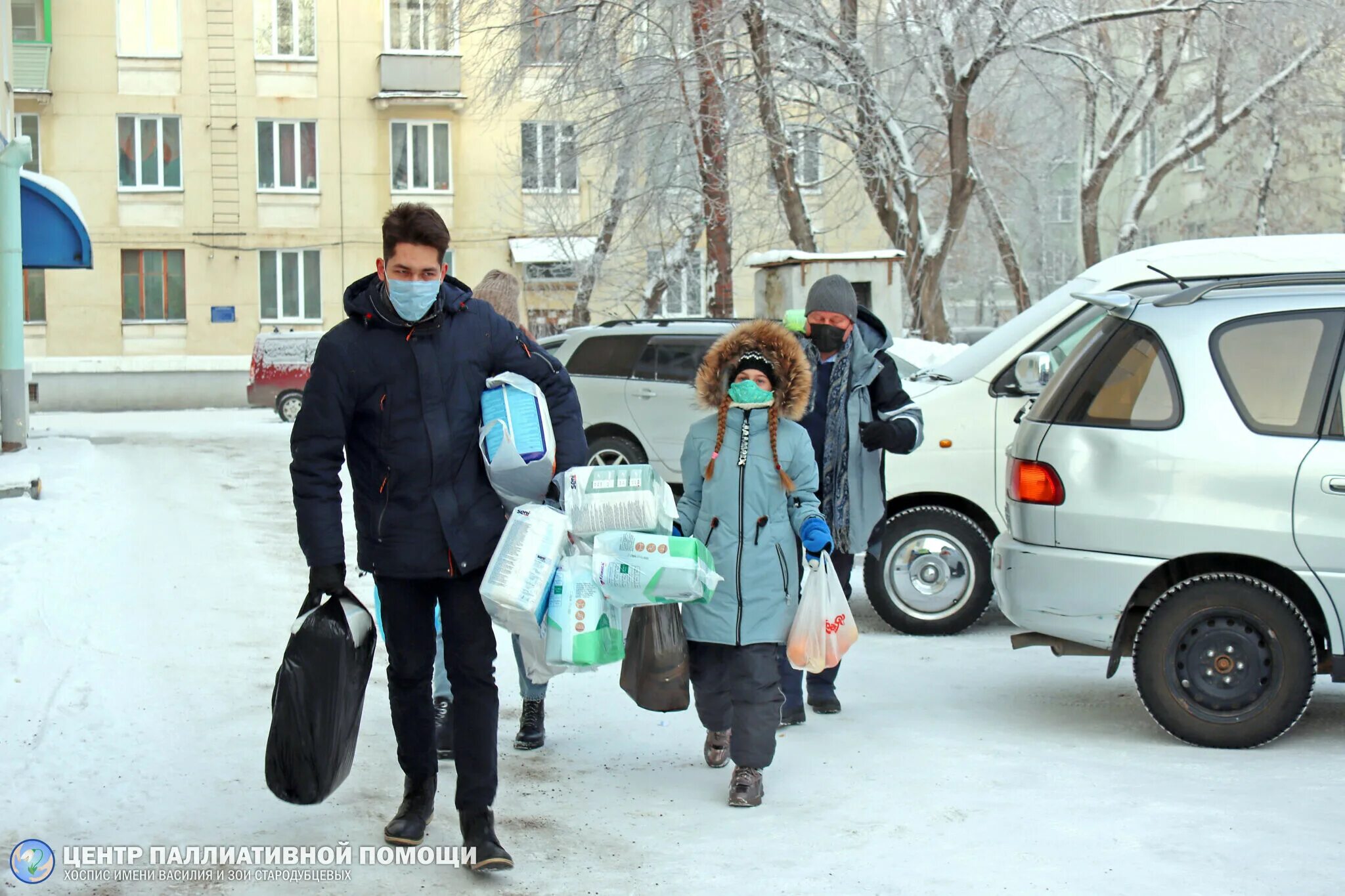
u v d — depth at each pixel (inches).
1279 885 205.5
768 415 260.1
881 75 1000.2
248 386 1540.4
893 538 434.0
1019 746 294.2
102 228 1798.7
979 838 229.6
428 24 1831.9
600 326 697.0
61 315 1791.3
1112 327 318.7
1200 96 1238.3
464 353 213.8
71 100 1784.0
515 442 213.0
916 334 1051.3
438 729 281.7
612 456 679.1
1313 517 291.0
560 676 361.4
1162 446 302.5
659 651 249.4
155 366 1806.1
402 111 1844.2
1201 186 1706.4
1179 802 249.3
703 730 307.7
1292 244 429.7
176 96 1806.1
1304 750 291.6
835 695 331.9
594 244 1283.2
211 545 553.0
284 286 1854.1
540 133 1212.5
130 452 1043.9
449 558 210.4
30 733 282.8
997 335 456.4
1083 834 230.5
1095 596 305.7
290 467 212.1
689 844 228.5
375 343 210.2
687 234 1141.7
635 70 994.7
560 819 243.3
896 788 261.0
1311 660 289.9
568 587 224.4
